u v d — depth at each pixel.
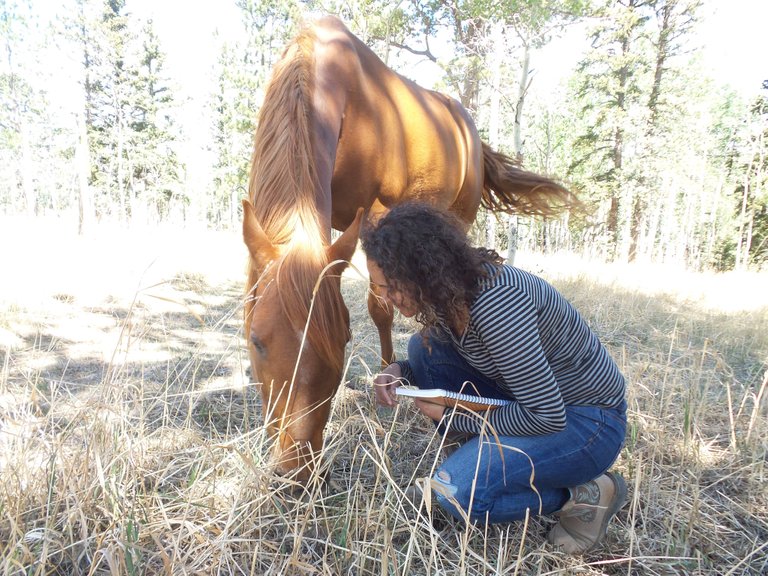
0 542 1.32
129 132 28.39
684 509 1.89
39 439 1.76
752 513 1.88
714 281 9.84
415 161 2.93
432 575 1.49
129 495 1.55
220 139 30.83
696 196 25.28
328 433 2.21
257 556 1.45
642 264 13.52
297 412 1.44
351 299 5.13
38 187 28.34
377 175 2.57
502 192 4.58
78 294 4.76
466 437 1.88
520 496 1.60
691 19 16.81
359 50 2.60
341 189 2.48
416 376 1.98
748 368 3.65
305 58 2.06
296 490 1.59
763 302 6.93
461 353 1.65
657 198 22.84
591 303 5.35
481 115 15.80
